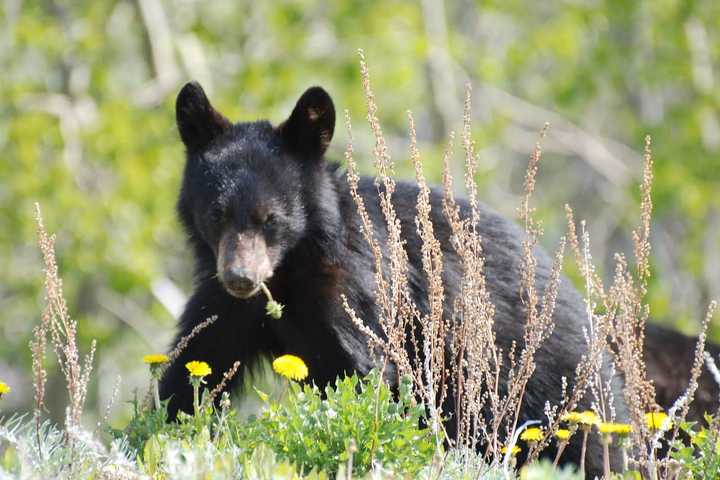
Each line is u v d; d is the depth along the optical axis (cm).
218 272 1012
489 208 1112
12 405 3034
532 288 884
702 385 1223
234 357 1074
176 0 3102
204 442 818
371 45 3034
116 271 2706
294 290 1043
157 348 2919
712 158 3031
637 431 846
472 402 851
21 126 2739
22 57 3042
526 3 3309
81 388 807
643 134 3078
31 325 3150
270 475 755
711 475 839
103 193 2788
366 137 3075
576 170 3644
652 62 3083
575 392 895
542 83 3409
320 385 1039
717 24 3083
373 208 1066
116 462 800
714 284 3095
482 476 822
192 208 1061
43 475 744
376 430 811
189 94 1082
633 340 881
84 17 3038
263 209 1020
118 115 2730
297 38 3009
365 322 1025
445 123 3086
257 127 1088
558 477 793
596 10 3089
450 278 1052
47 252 820
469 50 3162
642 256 877
